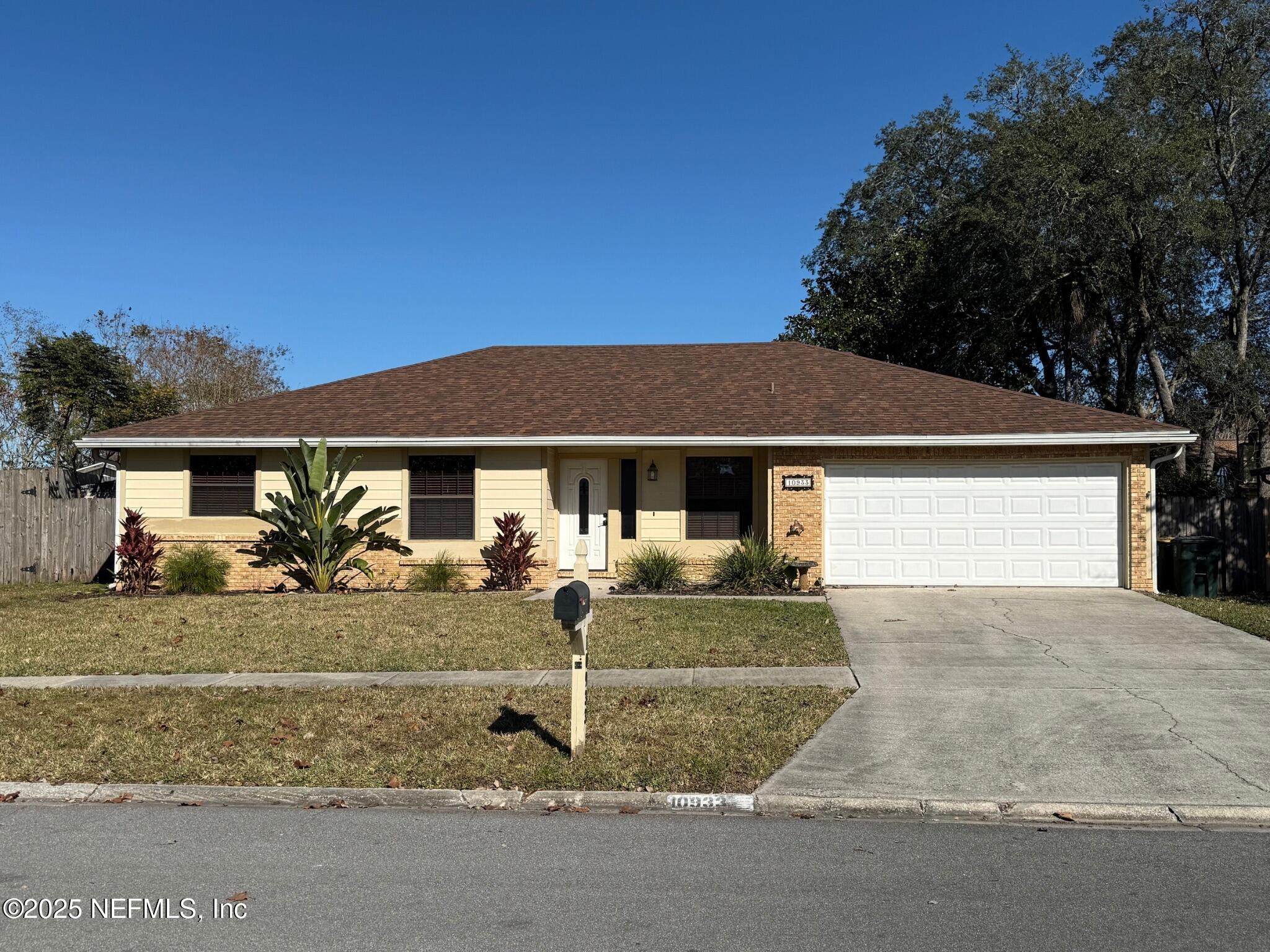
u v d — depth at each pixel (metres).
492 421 17.27
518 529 16.56
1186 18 25.86
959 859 5.30
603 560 17.67
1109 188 23.53
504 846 5.55
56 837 5.74
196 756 7.11
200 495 17.58
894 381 18.27
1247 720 7.82
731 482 17.31
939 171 32.19
